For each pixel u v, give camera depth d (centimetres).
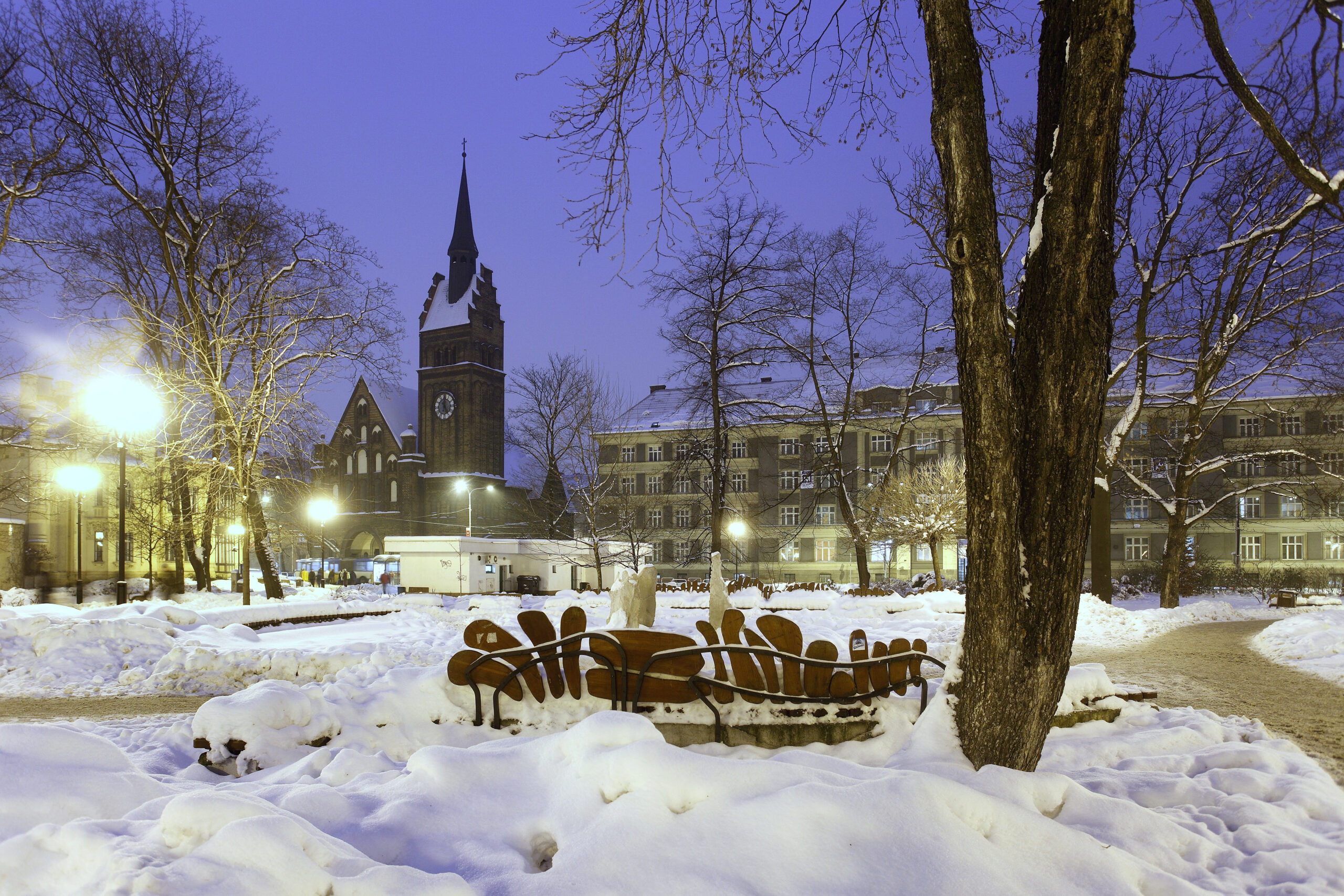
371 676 803
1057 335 446
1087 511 447
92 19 2212
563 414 3844
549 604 2620
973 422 456
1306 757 580
